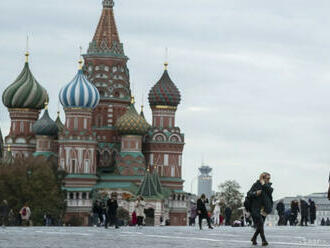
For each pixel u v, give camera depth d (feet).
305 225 338.34
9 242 155.74
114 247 146.10
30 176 630.74
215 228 289.12
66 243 155.33
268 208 156.56
